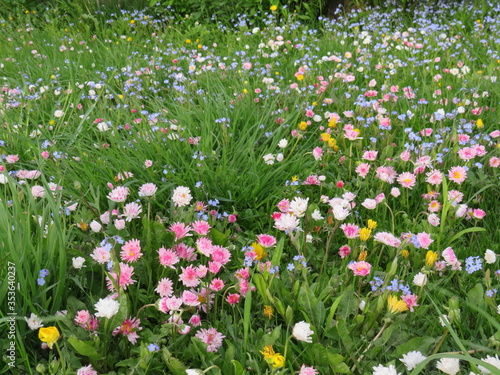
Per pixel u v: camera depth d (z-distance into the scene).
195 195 3.05
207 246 2.12
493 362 1.62
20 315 1.93
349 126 3.43
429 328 2.10
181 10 7.71
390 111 4.06
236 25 6.91
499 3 6.80
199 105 4.14
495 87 4.32
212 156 3.20
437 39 5.70
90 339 1.90
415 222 2.81
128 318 2.00
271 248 2.59
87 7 7.65
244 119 3.83
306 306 2.05
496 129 3.80
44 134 3.32
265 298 2.12
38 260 2.01
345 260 2.45
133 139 3.47
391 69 4.74
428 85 4.62
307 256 2.54
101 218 2.48
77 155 3.26
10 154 3.39
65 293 2.12
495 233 2.80
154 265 2.26
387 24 6.41
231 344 1.88
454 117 3.66
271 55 5.26
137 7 8.05
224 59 5.38
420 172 3.09
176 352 1.92
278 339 2.02
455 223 2.86
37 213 2.41
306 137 3.80
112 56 5.51
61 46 5.79
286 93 4.23
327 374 1.87
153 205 2.94
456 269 2.34
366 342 1.97
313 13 7.57
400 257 2.49
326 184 3.10
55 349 1.98
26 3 8.10
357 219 2.92
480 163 3.28
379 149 3.54
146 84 4.75
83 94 4.33
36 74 5.04
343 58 5.49
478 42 5.80
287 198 3.03
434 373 1.92
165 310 1.87
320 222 2.69
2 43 6.26
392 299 1.94
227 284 2.31
